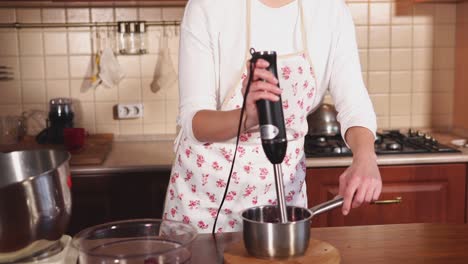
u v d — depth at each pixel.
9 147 2.88
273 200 1.81
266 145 1.22
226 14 1.65
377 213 2.69
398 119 3.31
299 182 1.83
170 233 1.36
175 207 1.84
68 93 3.16
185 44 1.64
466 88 3.13
